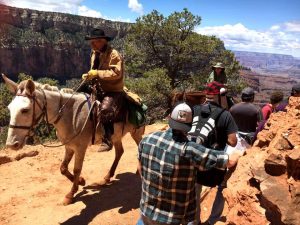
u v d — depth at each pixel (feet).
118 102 19.21
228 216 10.66
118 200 20.36
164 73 71.61
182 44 77.46
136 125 20.71
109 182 22.91
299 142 9.00
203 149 8.73
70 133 18.15
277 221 8.55
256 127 16.61
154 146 8.99
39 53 417.49
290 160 8.47
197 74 80.94
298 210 7.88
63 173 19.84
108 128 18.78
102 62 18.65
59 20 437.58
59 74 441.68
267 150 10.09
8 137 15.38
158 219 9.09
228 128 12.12
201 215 15.53
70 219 18.11
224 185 13.00
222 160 8.68
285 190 8.43
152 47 83.35
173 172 8.75
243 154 12.30
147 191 9.26
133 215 18.60
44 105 16.76
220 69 26.08
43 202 20.08
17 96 15.74
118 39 451.12
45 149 29.37
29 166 25.68
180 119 8.72
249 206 9.87
